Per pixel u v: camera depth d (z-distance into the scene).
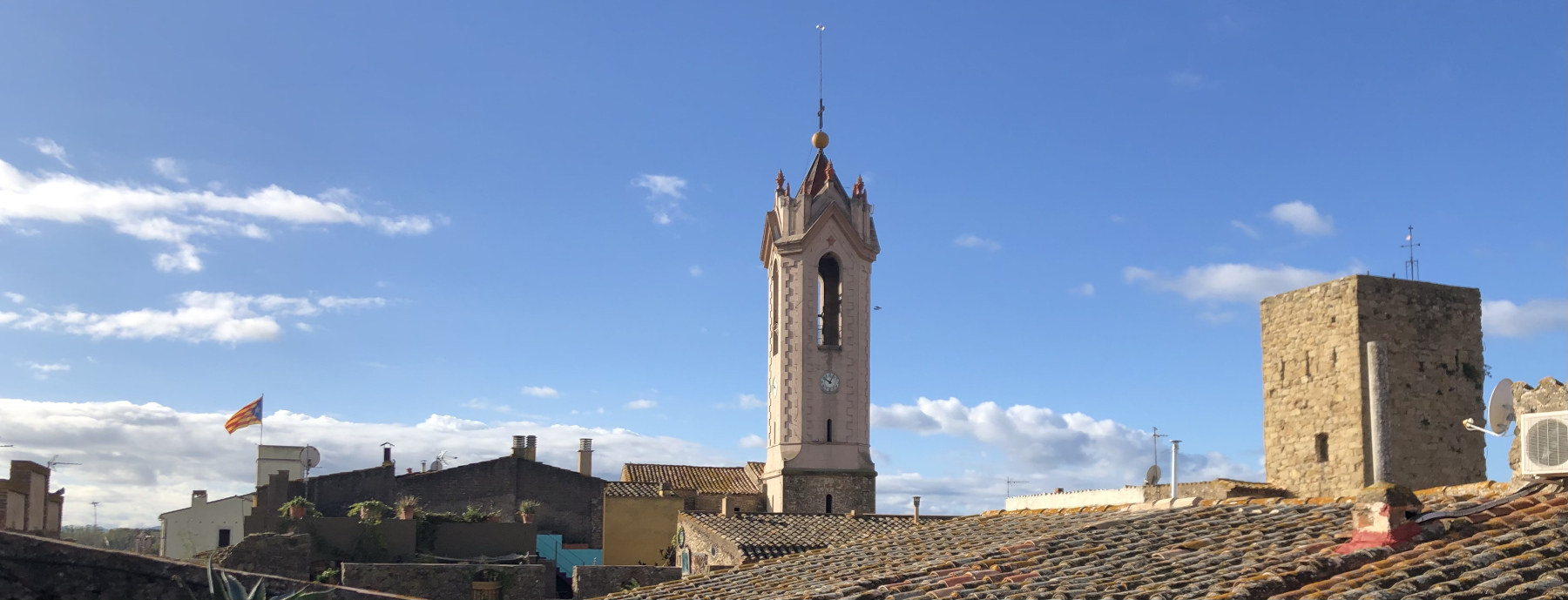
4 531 13.27
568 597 65.81
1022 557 19.25
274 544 55.50
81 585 13.35
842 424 75.94
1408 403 30.25
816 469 74.88
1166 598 14.57
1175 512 21.50
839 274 78.25
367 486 86.00
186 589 13.54
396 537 64.38
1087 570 17.44
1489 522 14.98
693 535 54.50
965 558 19.97
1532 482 16.08
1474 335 31.52
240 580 13.78
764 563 28.14
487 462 89.38
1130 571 16.89
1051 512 27.44
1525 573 13.06
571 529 90.31
